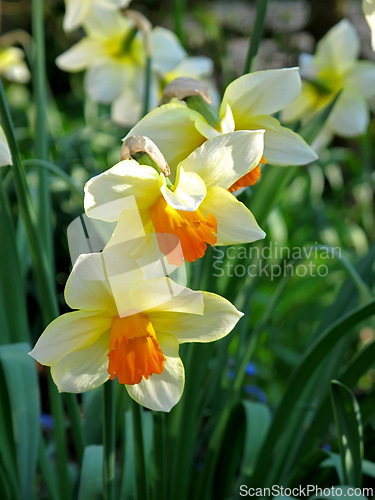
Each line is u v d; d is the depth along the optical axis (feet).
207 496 2.34
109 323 1.83
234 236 1.85
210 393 2.44
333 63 2.77
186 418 2.19
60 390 1.85
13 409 2.25
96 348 1.85
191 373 2.16
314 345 2.17
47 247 2.49
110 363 1.80
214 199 1.84
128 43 2.92
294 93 1.93
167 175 1.81
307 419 2.69
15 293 2.34
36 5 2.45
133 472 2.24
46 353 1.81
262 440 2.31
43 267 2.17
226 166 1.82
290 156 1.95
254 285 2.38
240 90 1.92
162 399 1.86
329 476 2.35
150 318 1.84
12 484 2.21
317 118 2.31
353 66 2.76
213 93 2.89
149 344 1.80
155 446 2.12
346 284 2.53
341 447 2.14
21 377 2.23
